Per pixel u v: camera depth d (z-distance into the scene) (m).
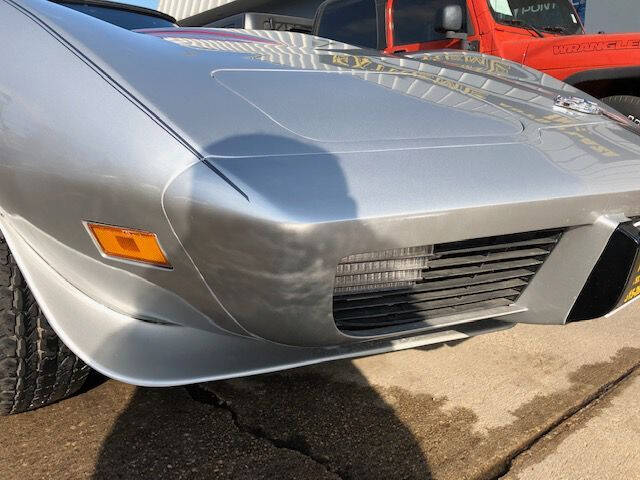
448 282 1.45
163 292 1.26
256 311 1.17
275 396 1.79
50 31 1.43
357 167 1.22
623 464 1.50
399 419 1.68
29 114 1.30
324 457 1.51
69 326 1.33
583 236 1.46
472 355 2.11
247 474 1.43
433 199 1.21
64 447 1.51
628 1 7.29
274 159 1.18
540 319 1.61
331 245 1.12
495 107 1.71
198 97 1.31
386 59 2.08
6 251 1.40
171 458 1.48
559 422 1.69
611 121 1.83
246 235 1.09
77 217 1.25
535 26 3.79
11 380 1.45
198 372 1.30
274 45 1.99
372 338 1.33
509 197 1.28
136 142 1.17
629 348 2.19
